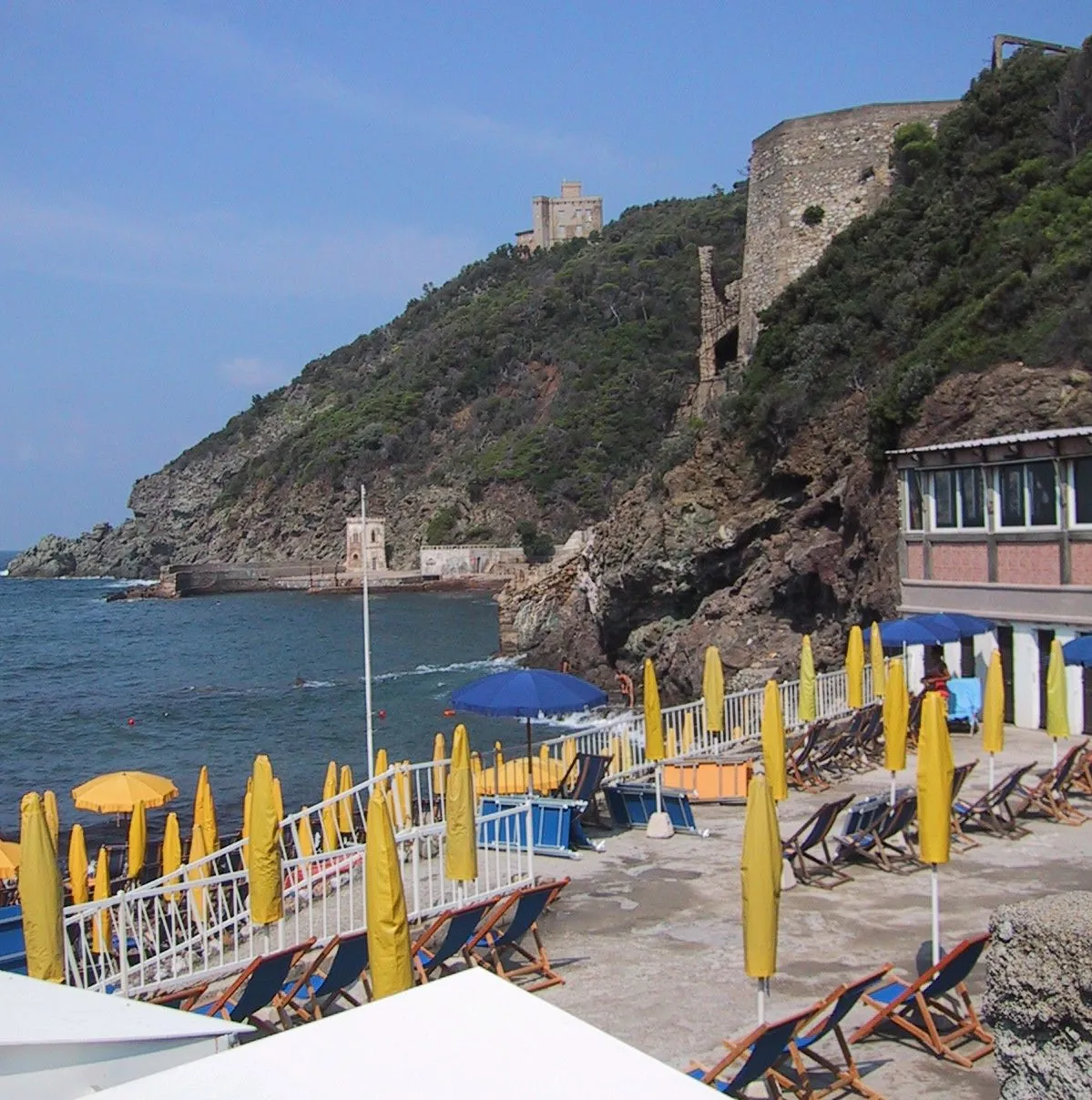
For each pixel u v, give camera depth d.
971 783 18.11
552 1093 3.97
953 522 25.66
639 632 48.16
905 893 12.95
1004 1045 5.47
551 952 11.68
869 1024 9.02
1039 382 30.61
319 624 109.50
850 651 22.25
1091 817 16.03
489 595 136.38
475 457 178.12
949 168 46.22
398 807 15.53
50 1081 5.34
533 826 15.18
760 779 8.53
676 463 50.12
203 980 11.25
